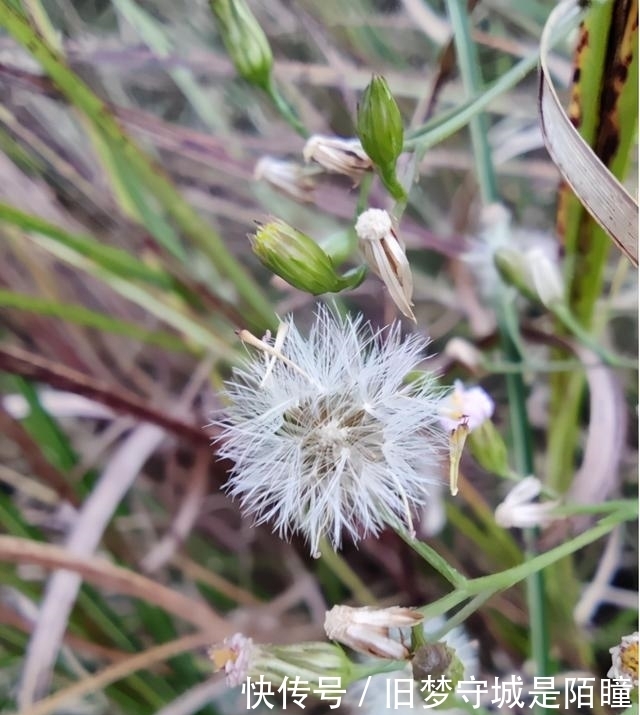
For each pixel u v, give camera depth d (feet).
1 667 0.20
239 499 0.21
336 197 0.20
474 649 0.17
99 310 0.24
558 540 0.18
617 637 0.20
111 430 0.22
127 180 0.20
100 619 0.20
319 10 0.22
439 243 0.20
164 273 0.20
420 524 0.19
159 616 0.20
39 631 0.18
